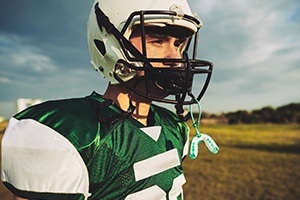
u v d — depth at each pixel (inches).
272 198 193.5
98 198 36.6
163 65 42.4
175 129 50.1
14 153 32.5
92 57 48.0
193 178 250.7
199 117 45.9
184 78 41.0
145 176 39.5
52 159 31.9
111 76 43.8
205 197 197.0
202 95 45.8
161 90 44.0
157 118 48.6
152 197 40.1
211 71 44.6
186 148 51.7
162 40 42.8
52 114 35.0
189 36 45.6
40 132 33.0
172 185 43.5
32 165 31.8
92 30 46.4
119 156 37.5
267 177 251.9
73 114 36.1
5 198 173.8
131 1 42.3
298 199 190.2
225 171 278.8
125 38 40.6
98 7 44.4
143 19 39.6
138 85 42.8
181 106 49.1
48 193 31.3
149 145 41.1
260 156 368.2
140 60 39.6
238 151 414.9
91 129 35.9
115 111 39.8
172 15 41.1
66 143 33.2
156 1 41.9
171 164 43.9
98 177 35.9
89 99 40.1
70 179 32.2
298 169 281.0
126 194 37.8
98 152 35.8
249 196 197.8
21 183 31.5
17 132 33.5
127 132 39.4
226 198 194.2
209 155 378.0
